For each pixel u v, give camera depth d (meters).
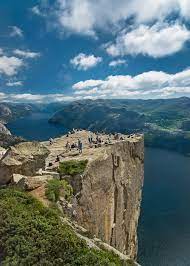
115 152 68.62
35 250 32.41
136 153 83.38
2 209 38.19
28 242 33.31
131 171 78.44
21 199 41.41
